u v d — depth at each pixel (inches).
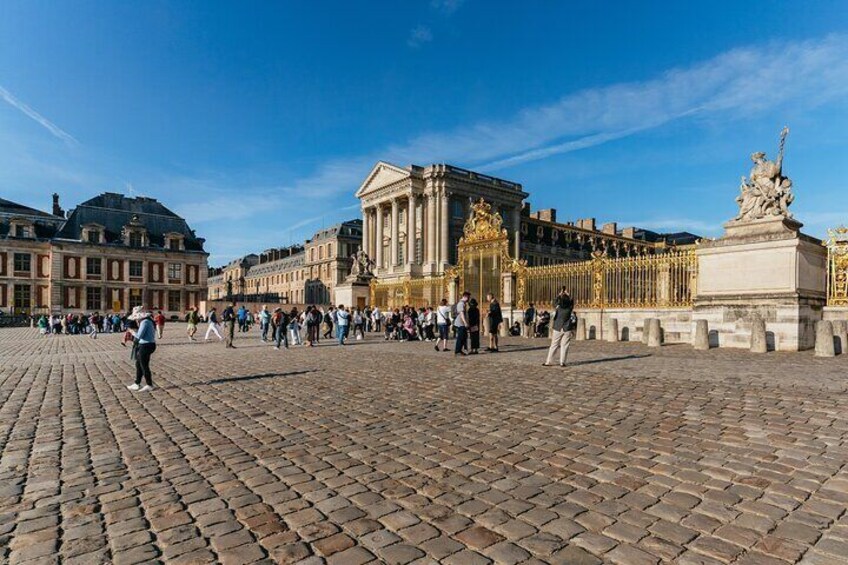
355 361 557.9
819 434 221.8
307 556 129.8
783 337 562.9
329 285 3405.5
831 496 158.1
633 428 239.6
